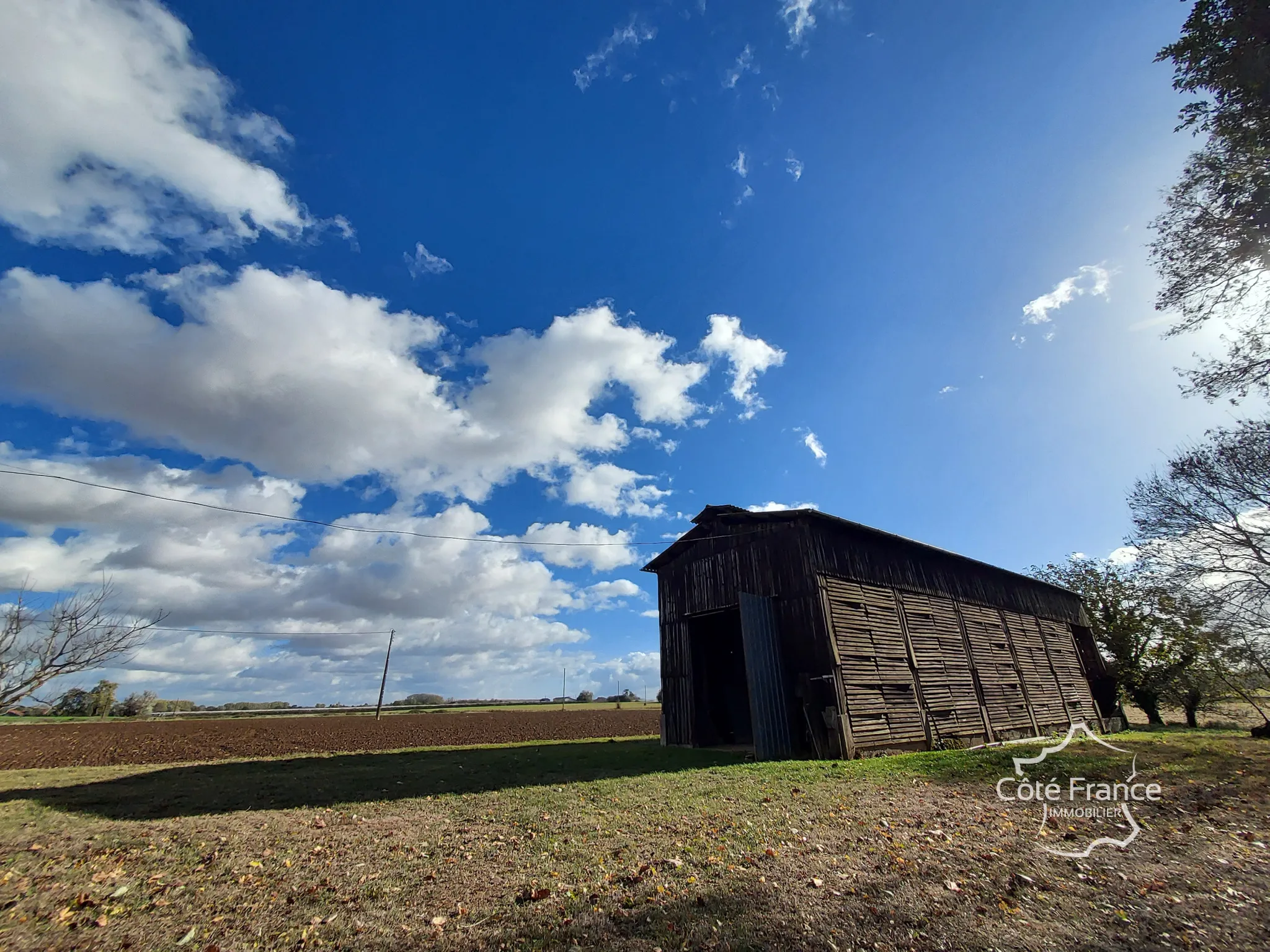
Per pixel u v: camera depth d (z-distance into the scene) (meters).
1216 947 4.00
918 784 10.11
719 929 4.35
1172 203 12.69
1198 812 7.59
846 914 4.57
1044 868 5.56
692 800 9.08
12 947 4.34
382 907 5.01
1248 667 21.52
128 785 12.10
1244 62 9.95
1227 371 13.59
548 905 4.94
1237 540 19.31
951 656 18.41
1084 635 26.98
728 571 17.97
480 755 17.38
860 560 17.11
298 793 10.66
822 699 14.49
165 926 4.70
